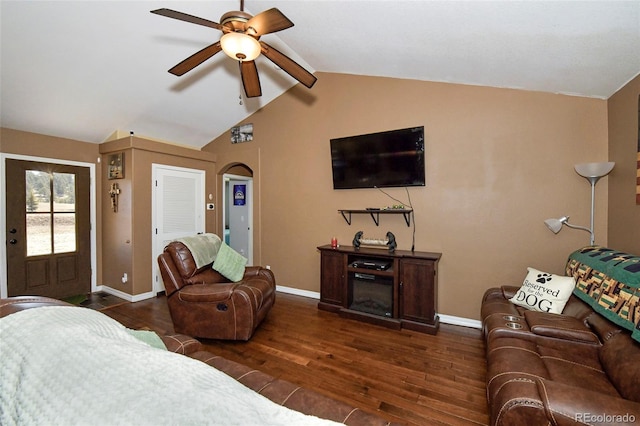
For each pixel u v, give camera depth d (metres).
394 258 3.13
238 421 0.60
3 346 0.81
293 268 4.38
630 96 2.23
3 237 3.55
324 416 1.07
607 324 1.67
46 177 3.91
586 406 1.03
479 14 1.79
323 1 2.14
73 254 4.16
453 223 3.24
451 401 1.92
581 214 2.70
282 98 4.43
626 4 1.42
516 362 1.54
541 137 2.84
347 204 3.93
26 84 3.03
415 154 3.35
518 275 2.96
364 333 2.96
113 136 4.24
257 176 4.68
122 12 2.55
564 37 1.83
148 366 0.73
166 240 4.42
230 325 2.70
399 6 1.93
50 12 2.39
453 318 3.25
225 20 1.87
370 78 3.71
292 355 2.51
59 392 0.64
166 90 3.71
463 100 3.17
